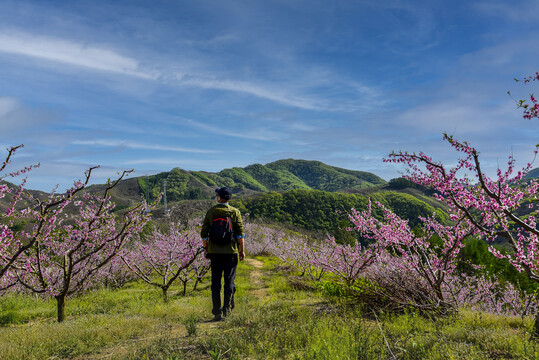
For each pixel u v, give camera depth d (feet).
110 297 28.96
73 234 21.24
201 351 10.38
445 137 16.85
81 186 18.21
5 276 22.12
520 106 14.58
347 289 19.58
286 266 52.31
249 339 10.96
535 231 14.69
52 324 16.72
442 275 19.15
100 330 13.97
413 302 17.31
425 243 21.03
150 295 31.01
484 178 17.01
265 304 18.63
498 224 16.33
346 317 14.23
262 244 93.35
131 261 30.94
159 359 9.52
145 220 22.77
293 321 13.66
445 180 17.17
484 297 32.86
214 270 16.65
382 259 24.21
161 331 13.89
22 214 17.66
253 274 48.34
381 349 9.48
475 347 10.18
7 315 21.50
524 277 40.60
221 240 16.28
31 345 12.10
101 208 20.27
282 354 9.65
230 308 16.22
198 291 36.01
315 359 8.55
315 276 36.42
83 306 24.89
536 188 15.56
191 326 13.01
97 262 29.94
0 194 17.37
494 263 42.19
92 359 10.79
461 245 18.76
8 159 16.83
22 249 17.06
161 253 34.45
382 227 22.00
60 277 26.27
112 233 23.38
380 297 18.49
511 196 15.78
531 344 10.45
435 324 14.12
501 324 14.65
